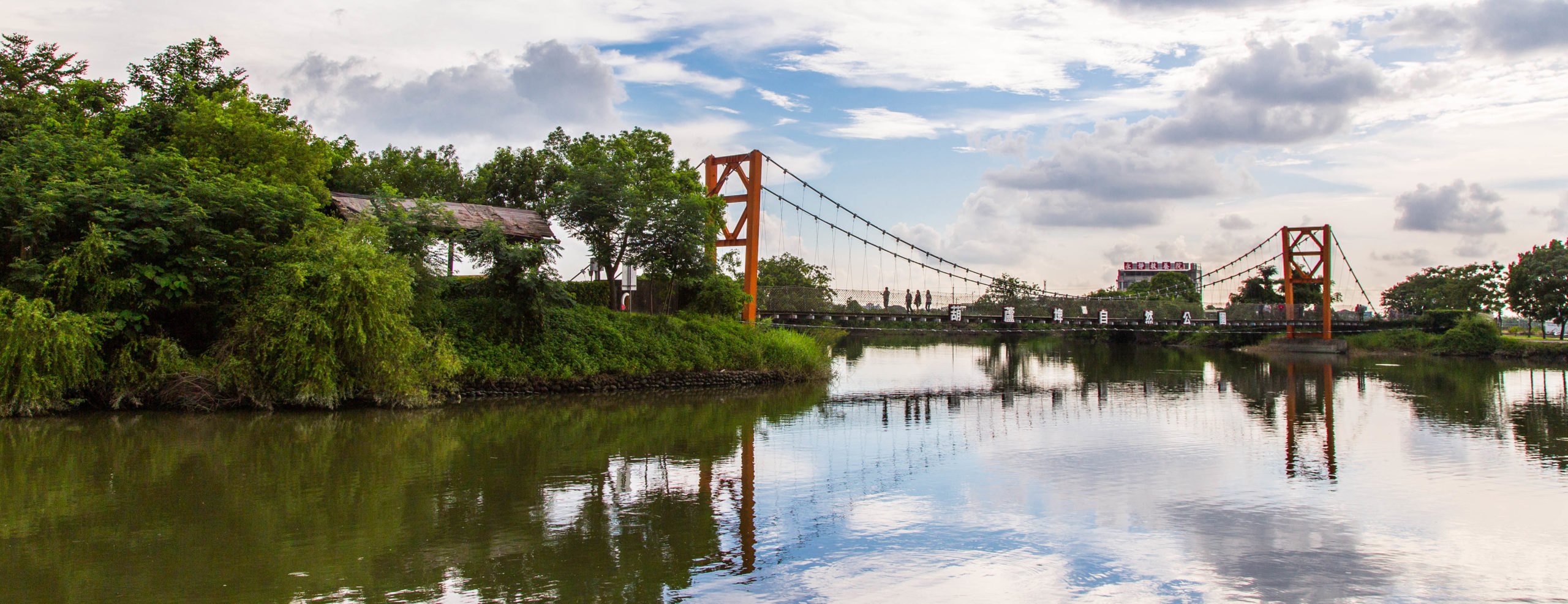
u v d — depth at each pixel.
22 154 28.92
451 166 55.31
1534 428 30.23
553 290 36.88
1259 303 97.44
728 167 50.50
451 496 18.12
